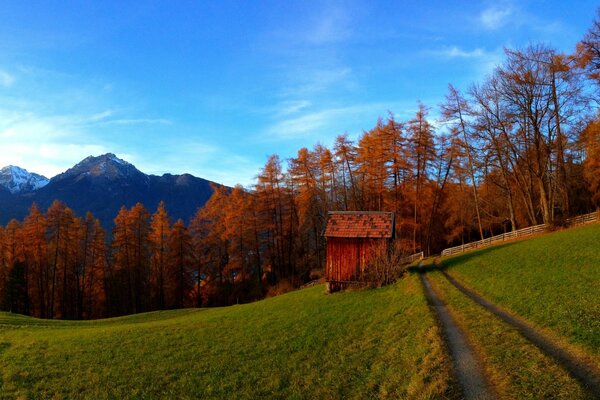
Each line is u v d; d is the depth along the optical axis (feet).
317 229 188.34
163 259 189.88
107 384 46.39
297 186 185.26
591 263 63.52
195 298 196.24
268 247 188.03
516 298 54.80
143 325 90.84
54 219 177.78
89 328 98.32
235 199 187.32
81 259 191.93
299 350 51.60
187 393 41.39
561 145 139.23
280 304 95.40
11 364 57.36
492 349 35.91
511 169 163.12
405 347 42.98
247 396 38.70
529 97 134.51
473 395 27.73
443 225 204.13
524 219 179.63
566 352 33.37
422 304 59.16
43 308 180.24
